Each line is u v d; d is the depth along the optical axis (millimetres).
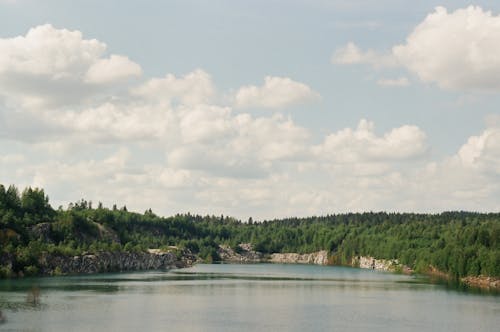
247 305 175375
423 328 135625
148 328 129750
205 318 146625
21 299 169125
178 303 176250
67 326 126938
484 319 148875
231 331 128875
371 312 161125
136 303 172000
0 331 118000
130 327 130000
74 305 160625
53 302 165375
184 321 140875
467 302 185375
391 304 179750
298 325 138125
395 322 143625
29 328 122438
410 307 172000
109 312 150625
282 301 188000
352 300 191875
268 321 143375
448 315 155625
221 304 176625
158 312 154750
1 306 152375
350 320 146375
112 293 198500
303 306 174250
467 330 133875
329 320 146000
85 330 123688
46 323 129250
